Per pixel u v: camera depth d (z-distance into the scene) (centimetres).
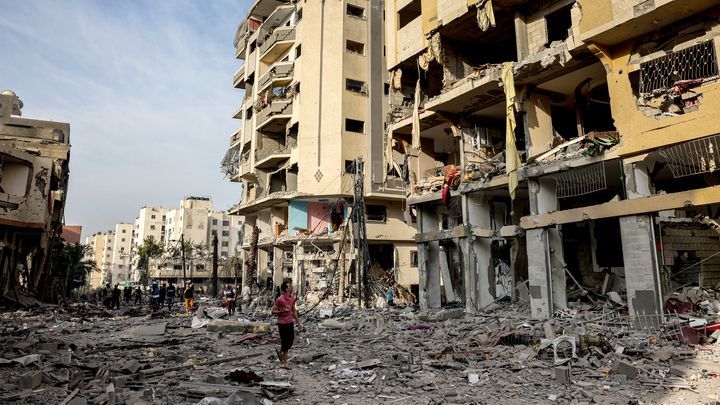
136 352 1132
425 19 2234
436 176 2456
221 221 10675
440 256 2498
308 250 3634
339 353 1112
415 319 1908
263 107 4172
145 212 11231
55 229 3406
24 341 1191
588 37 1461
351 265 3103
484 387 770
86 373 859
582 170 1659
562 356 952
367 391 747
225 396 683
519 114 1983
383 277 3412
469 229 2094
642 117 1409
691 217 1745
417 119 2328
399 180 3625
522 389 749
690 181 1816
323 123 3591
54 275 4141
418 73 2391
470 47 2277
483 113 2231
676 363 881
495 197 2222
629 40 1453
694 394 701
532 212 1773
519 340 1168
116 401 654
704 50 1310
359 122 3684
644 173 1431
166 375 852
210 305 3219
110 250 12900
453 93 2039
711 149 1325
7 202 2317
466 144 2222
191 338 1398
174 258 7456
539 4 1845
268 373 884
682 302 1366
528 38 1878
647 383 765
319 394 729
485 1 1875
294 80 3903
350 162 3541
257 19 4869
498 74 1880
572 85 1902
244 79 4866
